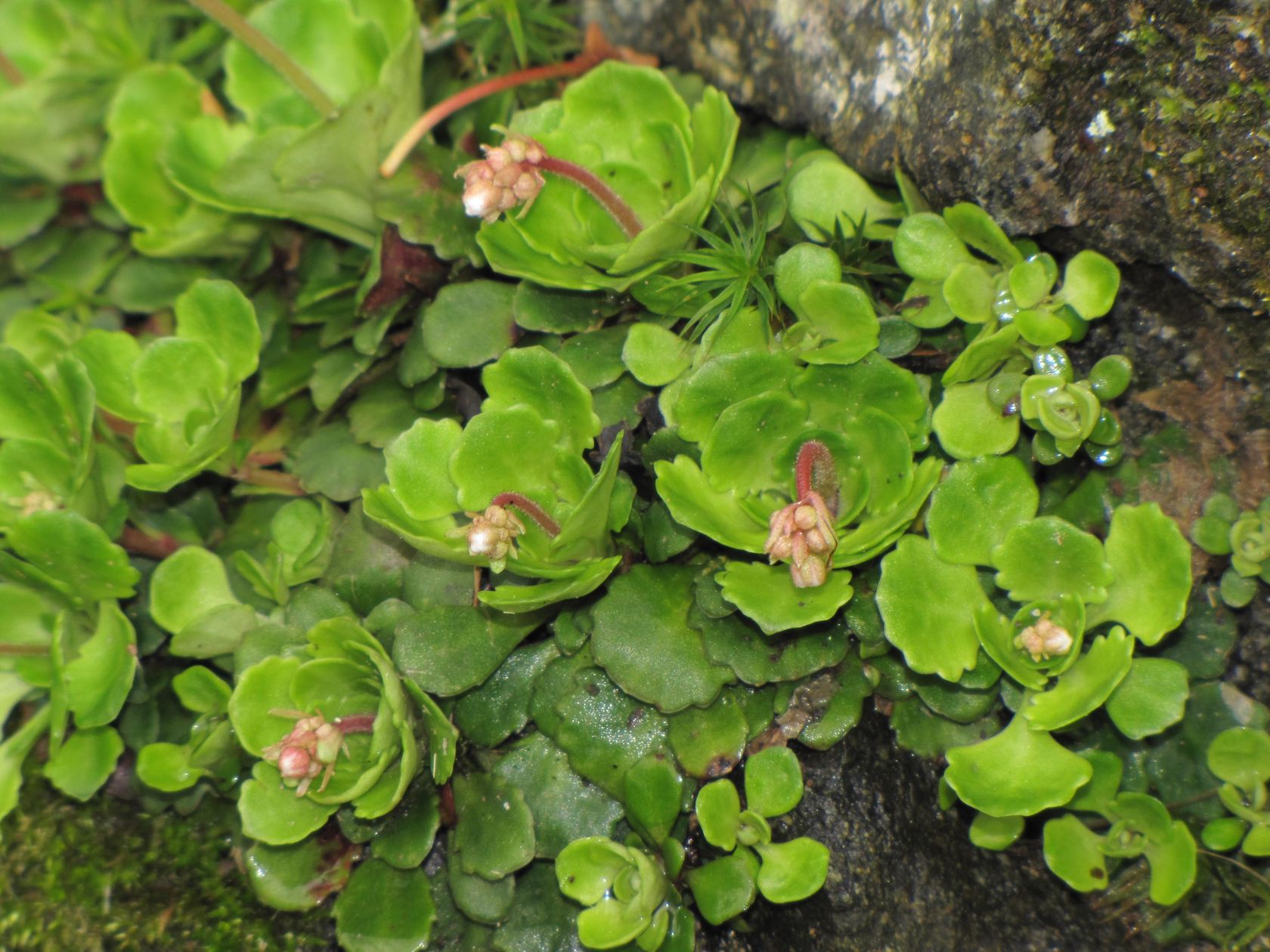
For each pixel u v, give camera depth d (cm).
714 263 28
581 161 29
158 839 29
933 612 27
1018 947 27
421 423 27
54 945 28
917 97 29
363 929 27
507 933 27
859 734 28
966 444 27
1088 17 26
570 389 27
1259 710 27
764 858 27
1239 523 27
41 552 28
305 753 26
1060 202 28
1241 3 26
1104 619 27
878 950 27
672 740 27
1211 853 27
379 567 29
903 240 28
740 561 27
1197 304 28
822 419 27
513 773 28
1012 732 27
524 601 26
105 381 29
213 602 29
